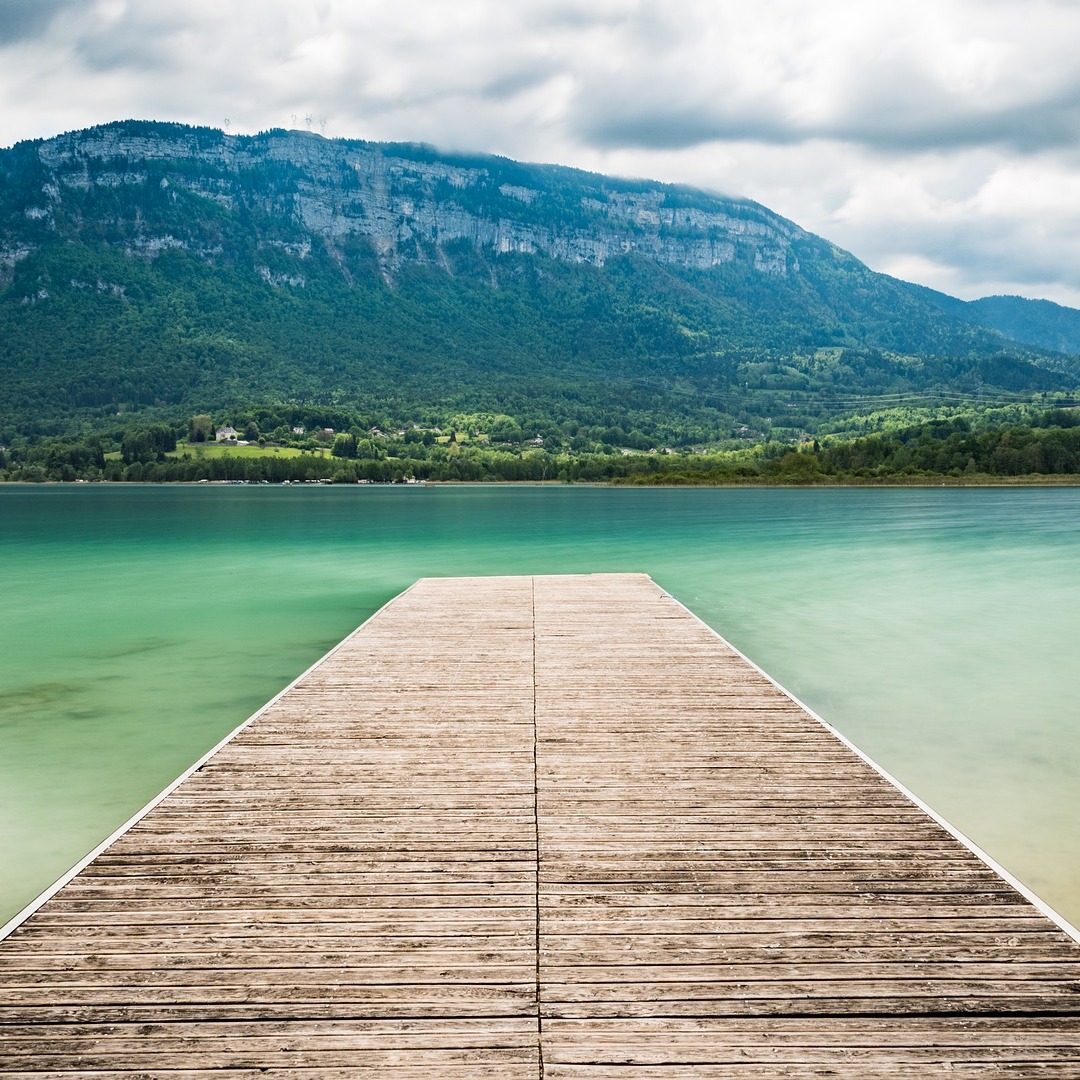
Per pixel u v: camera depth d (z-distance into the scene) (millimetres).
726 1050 3514
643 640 12016
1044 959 4137
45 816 7258
